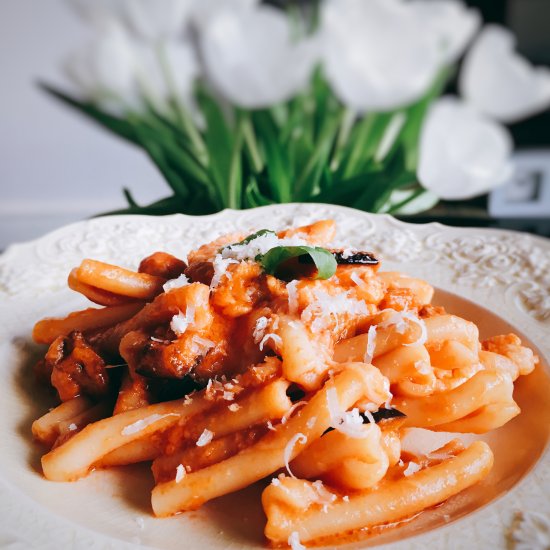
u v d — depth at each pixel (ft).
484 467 0.62
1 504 0.58
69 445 0.64
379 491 0.60
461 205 1.30
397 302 0.72
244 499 0.63
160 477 0.63
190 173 1.24
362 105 1.26
